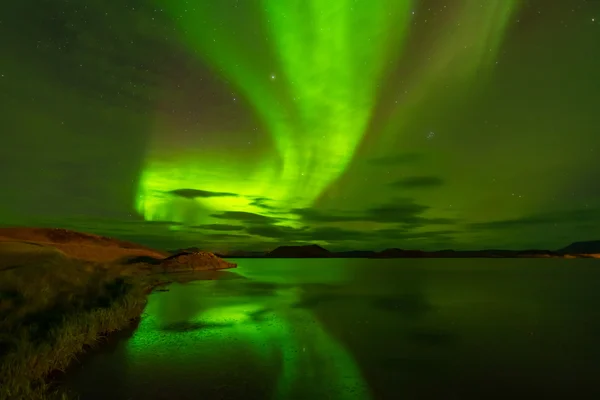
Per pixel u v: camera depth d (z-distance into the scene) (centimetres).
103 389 600
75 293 1256
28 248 2288
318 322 1218
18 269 1568
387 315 1373
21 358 607
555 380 676
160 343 909
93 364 734
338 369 725
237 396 581
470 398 593
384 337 1011
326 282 2978
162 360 766
